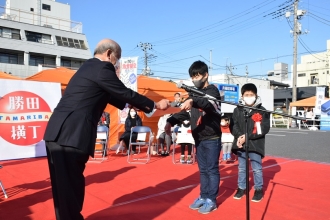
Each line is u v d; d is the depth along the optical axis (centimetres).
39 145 661
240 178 440
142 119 988
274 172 624
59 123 251
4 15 3516
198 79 363
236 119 445
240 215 368
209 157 378
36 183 529
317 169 656
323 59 3588
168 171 639
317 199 433
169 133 404
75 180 256
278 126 2494
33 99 663
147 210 386
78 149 251
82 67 271
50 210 386
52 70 1004
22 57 3312
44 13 3994
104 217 361
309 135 1559
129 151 822
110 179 563
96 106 266
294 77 2409
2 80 628
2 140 614
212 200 380
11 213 375
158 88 1022
